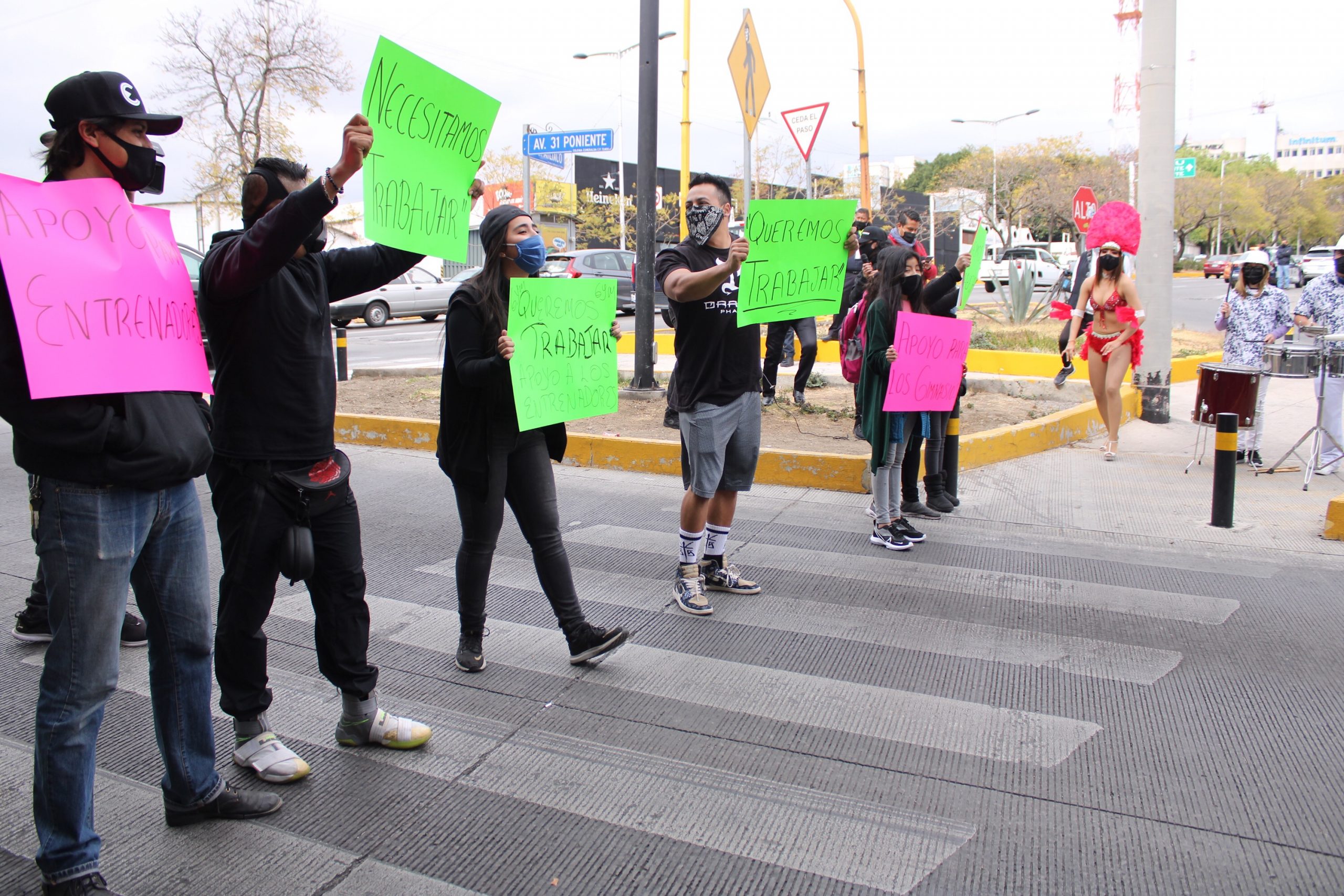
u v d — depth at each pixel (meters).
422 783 3.21
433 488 7.55
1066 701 3.82
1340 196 92.81
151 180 2.58
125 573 2.49
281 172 2.99
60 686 2.43
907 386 5.62
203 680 2.85
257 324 2.89
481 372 3.57
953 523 6.39
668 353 16.11
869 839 2.90
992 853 2.82
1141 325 8.53
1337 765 3.29
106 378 2.35
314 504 3.01
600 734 3.56
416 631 4.58
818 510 6.75
